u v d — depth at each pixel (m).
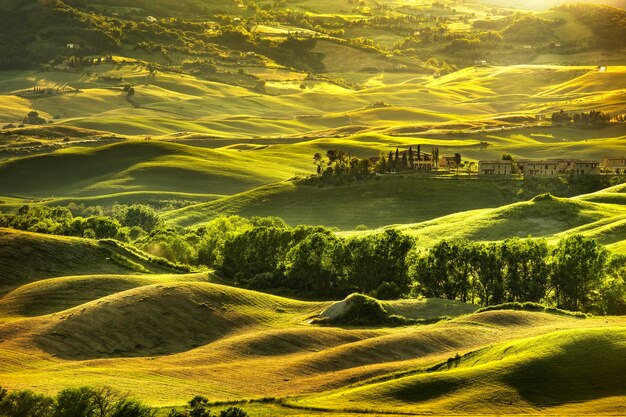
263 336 120.62
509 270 158.25
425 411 89.81
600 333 102.69
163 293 135.12
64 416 81.44
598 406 88.38
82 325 122.50
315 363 109.12
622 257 159.38
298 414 89.62
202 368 108.06
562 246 158.62
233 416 84.00
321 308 142.00
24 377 100.50
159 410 88.75
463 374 97.06
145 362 111.62
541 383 94.31
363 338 121.38
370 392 95.38
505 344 106.69
